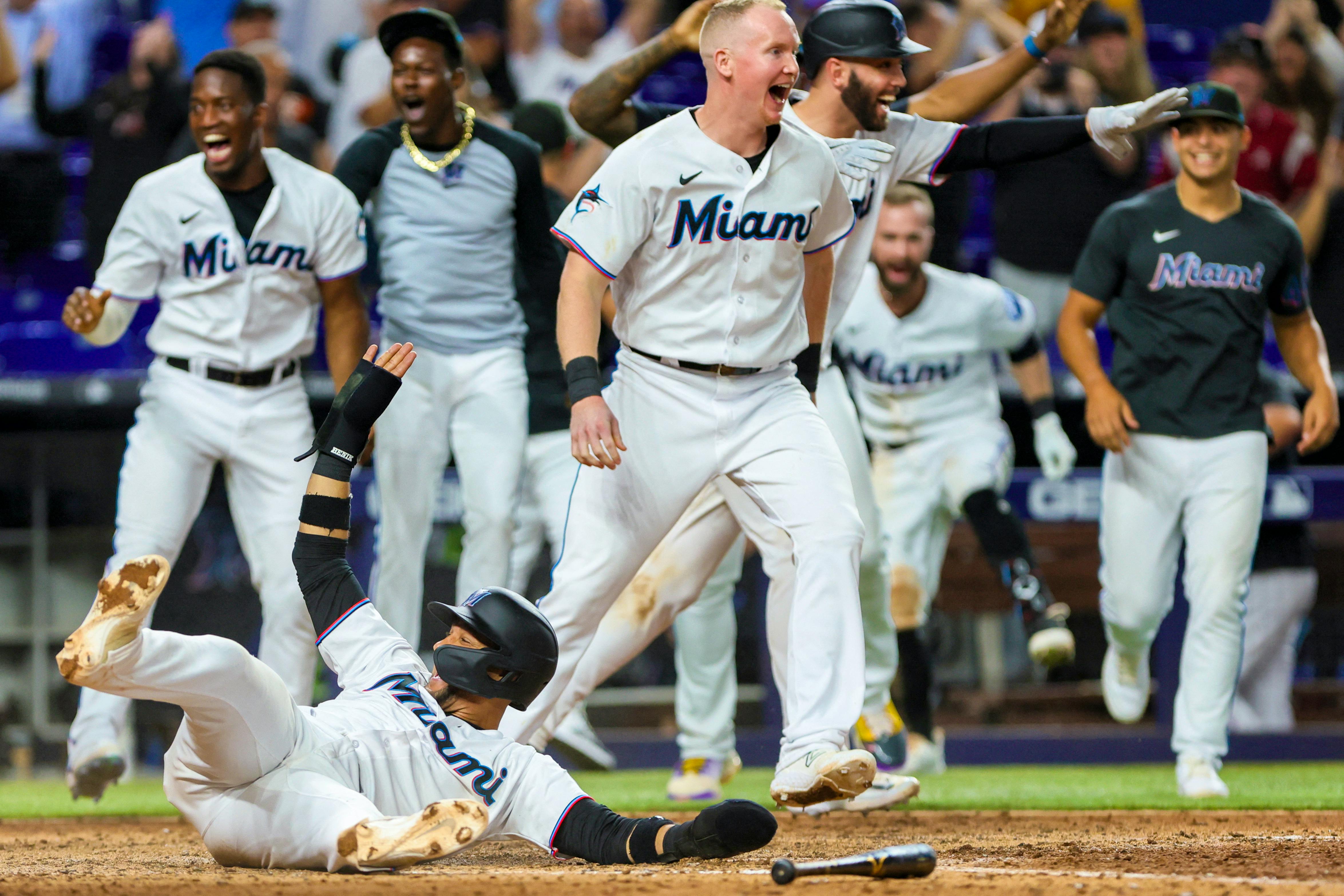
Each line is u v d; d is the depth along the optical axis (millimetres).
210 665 9594
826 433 13844
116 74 39906
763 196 13266
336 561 11492
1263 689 30000
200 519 31250
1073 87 35000
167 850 14484
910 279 24000
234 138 17609
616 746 29922
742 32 12883
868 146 15297
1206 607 19312
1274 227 19547
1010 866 11703
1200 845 13273
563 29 38094
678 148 13188
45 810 20078
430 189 19625
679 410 13711
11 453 32562
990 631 31609
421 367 19641
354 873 10797
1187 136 19406
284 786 10227
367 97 35531
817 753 12602
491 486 19703
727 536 15242
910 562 24453
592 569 13914
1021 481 31453
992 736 30172
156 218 18016
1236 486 19203
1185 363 19484
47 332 36531
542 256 20750
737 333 13602
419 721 10875
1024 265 34719
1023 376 25734
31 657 32344
